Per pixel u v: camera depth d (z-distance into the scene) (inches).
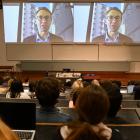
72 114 79.5
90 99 54.7
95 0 320.2
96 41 328.5
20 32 329.1
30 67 332.8
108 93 72.7
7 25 328.5
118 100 73.6
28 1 323.0
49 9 325.4
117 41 327.6
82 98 55.6
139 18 323.9
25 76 328.5
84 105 54.6
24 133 73.5
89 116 54.1
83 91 57.3
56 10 325.4
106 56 329.4
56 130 66.5
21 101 83.7
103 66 330.6
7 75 315.3
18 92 148.9
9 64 335.9
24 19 327.0
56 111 81.7
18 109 77.6
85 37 328.8
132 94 174.7
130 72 331.9
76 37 329.7
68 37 330.0
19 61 333.7
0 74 321.1
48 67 332.5
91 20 325.7
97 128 52.8
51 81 84.7
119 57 328.5
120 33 326.0
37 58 332.8
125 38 327.0
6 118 77.5
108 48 327.9
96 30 327.0
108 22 324.8
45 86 81.7
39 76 328.8
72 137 40.6
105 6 322.3
